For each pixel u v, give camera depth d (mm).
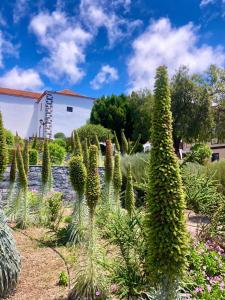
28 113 44156
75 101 40344
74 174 5582
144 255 3279
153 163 2104
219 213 4863
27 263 4961
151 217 2129
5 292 3783
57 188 11203
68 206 8953
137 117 28859
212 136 25766
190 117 24266
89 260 3893
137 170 10055
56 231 6250
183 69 24938
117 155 7566
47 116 38625
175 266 2100
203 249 4375
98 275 3830
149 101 27609
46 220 7234
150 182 2129
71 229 5988
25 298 3842
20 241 6102
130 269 3389
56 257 5223
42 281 4320
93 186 3828
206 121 24281
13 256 3887
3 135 4289
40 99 42719
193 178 5059
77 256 5145
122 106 30094
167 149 2078
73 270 4664
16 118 43469
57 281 4320
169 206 2062
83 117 40750
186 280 3219
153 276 2199
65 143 22984
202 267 4051
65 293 3969
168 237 2070
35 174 11148
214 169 9484
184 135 24391
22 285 4191
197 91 24328
